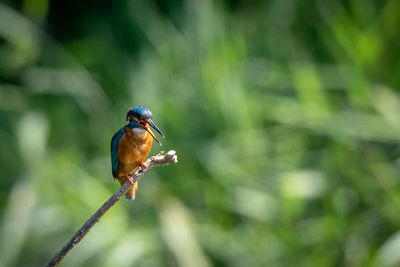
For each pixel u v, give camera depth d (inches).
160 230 402.6
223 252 417.7
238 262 418.0
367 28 482.0
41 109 509.7
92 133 494.9
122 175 231.5
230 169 427.2
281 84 489.1
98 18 547.5
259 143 440.5
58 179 442.3
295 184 411.5
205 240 410.3
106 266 387.2
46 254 427.2
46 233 425.1
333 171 436.8
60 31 578.2
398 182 423.5
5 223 408.5
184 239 390.6
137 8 516.4
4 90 513.3
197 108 461.4
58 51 529.0
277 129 467.5
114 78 513.3
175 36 500.4
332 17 494.6
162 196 431.5
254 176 428.1
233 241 415.5
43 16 540.4
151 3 529.0
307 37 527.8
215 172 422.9
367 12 502.6
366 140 448.1
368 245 419.5
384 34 474.0
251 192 422.3
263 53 510.9
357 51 457.4
